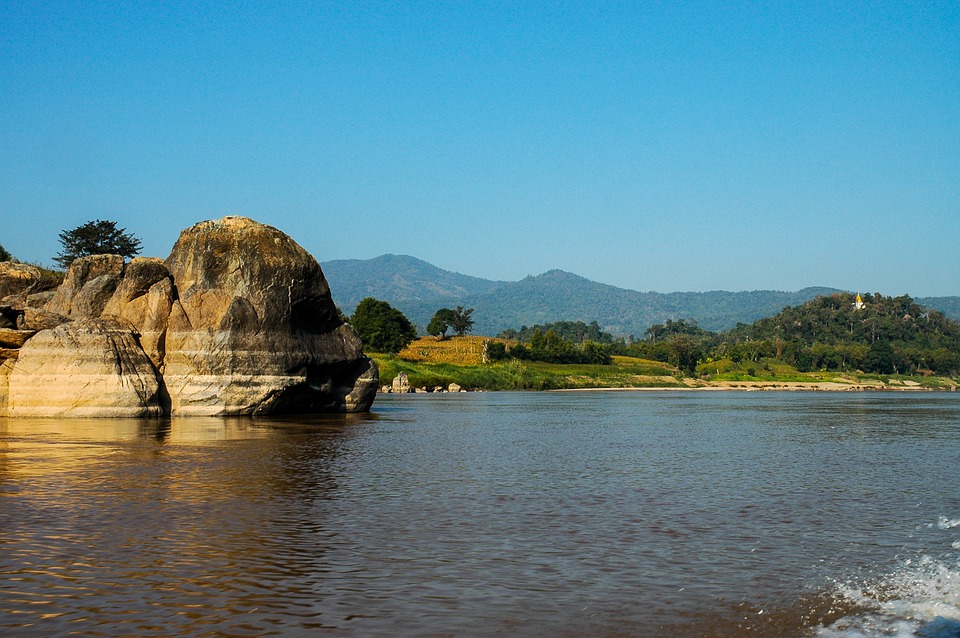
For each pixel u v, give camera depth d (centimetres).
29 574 1588
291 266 5719
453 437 4700
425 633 1307
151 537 1900
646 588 1558
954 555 1848
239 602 1443
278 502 2366
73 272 5831
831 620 1400
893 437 5125
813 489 2777
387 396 12206
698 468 3334
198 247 5612
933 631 1354
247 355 5481
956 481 3016
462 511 2272
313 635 1291
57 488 2527
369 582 1571
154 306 5469
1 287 6181
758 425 6266
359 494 2536
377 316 17950
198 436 4188
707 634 1323
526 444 4353
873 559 1803
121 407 5094
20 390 5072
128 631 1296
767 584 1597
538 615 1398
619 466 3375
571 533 2006
